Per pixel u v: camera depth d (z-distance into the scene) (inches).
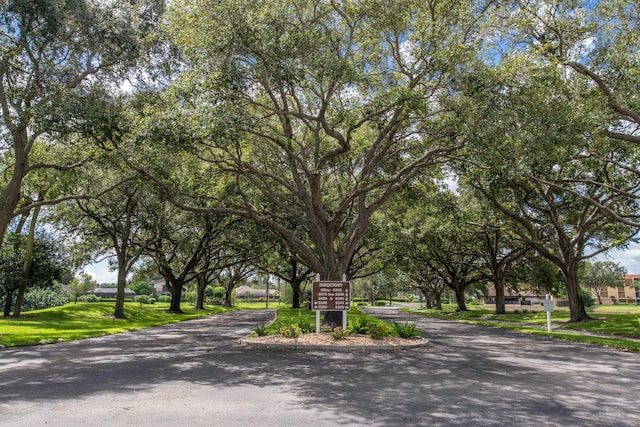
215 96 545.6
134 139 575.8
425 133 737.0
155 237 1315.2
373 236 1375.5
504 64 577.6
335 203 1064.8
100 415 251.9
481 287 2459.4
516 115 530.6
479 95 533.0
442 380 360.5
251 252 1569.9
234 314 1615.4
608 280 3348.9
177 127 545.6
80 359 478.0
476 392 316.2
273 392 313.6
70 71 614.5
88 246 1385.3
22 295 1118.4
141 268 1707.7
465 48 554.9
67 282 3302.2
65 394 306.3
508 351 560.4
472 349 579.5
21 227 1198.9
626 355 526.3
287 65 540.4
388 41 659.4
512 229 1146.7
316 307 652.7
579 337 703.1
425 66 601.9
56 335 719.7
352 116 571.2
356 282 3417.8
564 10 621.3
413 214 1401.3
